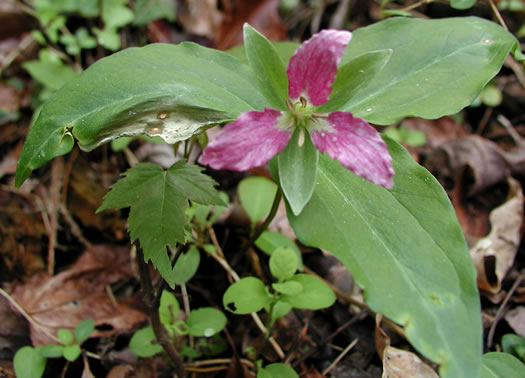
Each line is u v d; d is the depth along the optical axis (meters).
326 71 0.30
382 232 0.31
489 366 0.35
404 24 0.36
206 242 0.43
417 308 0.29
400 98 0.34
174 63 0.34
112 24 0.55
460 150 0.51
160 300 0.37
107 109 0.32
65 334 0.38
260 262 0.44
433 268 0.30
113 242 0.46
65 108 0.32
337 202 0.32
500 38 0.35
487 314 0.42
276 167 0.33
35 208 0.46
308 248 0.45
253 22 0.62
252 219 0.43
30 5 0.59
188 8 0.61
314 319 0.42
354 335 0.41
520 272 0.44
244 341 0.41
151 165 0.33
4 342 0.40
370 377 0.39
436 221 0.31
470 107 0.57
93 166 0.49
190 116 0.32
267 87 0.32
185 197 0.32
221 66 0.34
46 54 0.53
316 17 0.63
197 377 0.40
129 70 0.33
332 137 0.31
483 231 0.47
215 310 0.38
